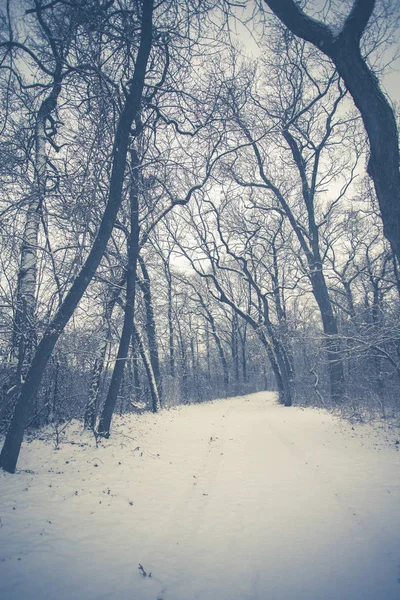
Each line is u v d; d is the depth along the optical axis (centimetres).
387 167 649
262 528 493
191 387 3528
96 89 846
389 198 650
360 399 1581
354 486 641
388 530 463
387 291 1714
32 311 887
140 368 2712
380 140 652
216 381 4197
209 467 820
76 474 728
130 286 1121
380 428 1185
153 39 851
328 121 2128
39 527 483
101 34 801
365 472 723
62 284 880
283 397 2416
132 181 1042
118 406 1870
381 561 394
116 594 350
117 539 468
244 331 4400
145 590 358
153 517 541
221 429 1362
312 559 408
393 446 940
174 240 2341
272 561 409
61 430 1017
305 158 2300
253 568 396
